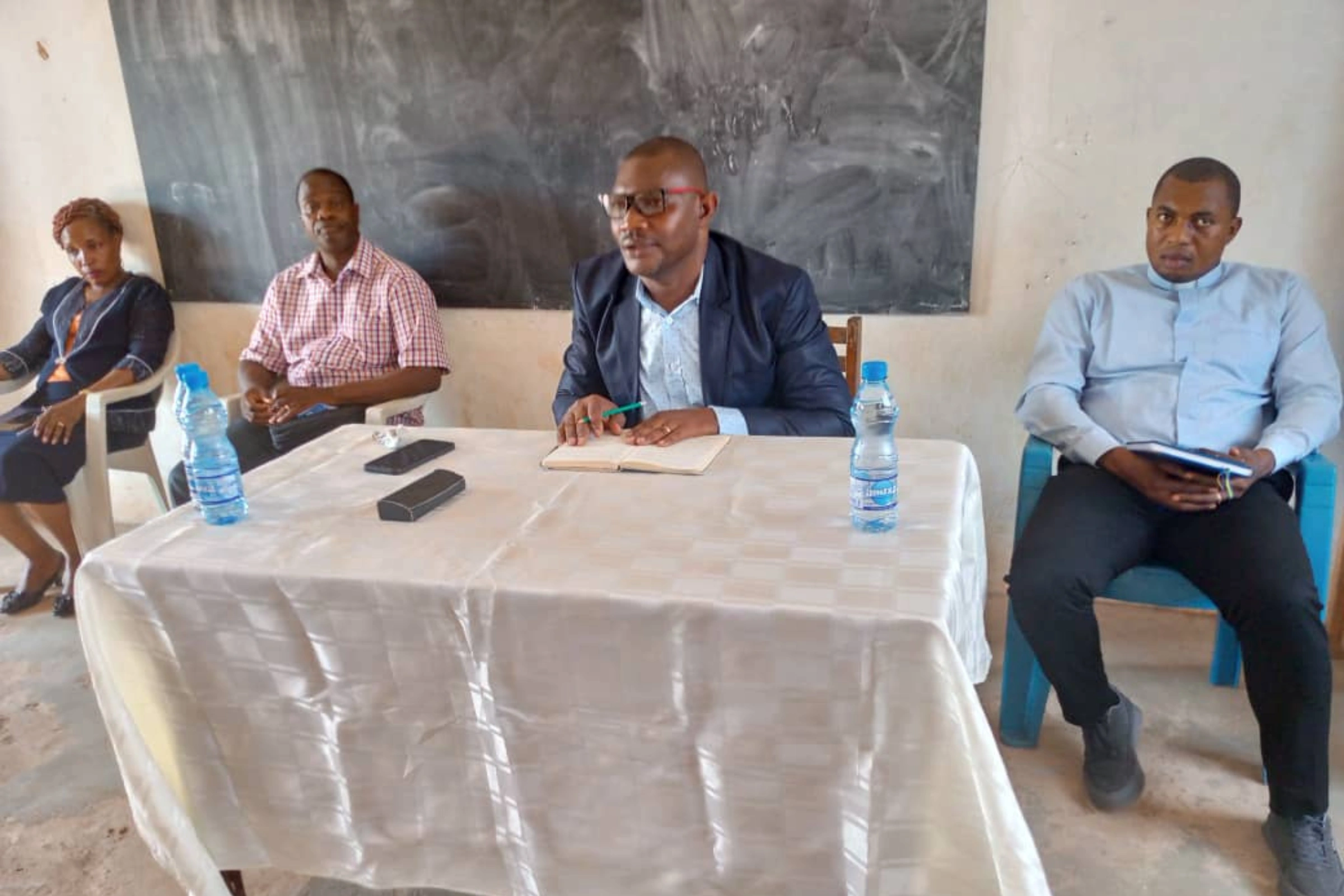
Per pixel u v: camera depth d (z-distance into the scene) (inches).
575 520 45.7
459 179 96.0
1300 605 53.7
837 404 64.6
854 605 35.5
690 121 87.3
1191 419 68.5
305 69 96.4
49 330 109.6
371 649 41.3
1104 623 87.2
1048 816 61.6
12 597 96.5
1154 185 79.7
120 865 60.7
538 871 43.6
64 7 102.0
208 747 46.1
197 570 41.8
